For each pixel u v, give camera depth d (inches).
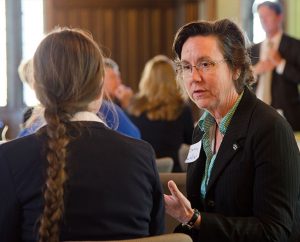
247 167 121.7
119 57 529.7
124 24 528.4
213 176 126.2
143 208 102.9
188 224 118.3
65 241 95.4
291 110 377.1
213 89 125.0
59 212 94.3
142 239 92.4
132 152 103.0
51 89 101.7
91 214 97.3
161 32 531.8
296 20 504.7
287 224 117.0
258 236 116.0
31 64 111.1
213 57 123.8
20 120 512.4
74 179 97.9
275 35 376.8
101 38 526.3
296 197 120.0
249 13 502.6
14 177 98.4
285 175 117.3
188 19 507.8
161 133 290.2
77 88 101.3
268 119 121.6
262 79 384.5
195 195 136.5
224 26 127.0
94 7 523.5
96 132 102.4
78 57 101.8
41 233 93.4
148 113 291.7
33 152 99.2
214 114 132.3
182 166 239.9
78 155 99.3
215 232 117.2
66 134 100.3
